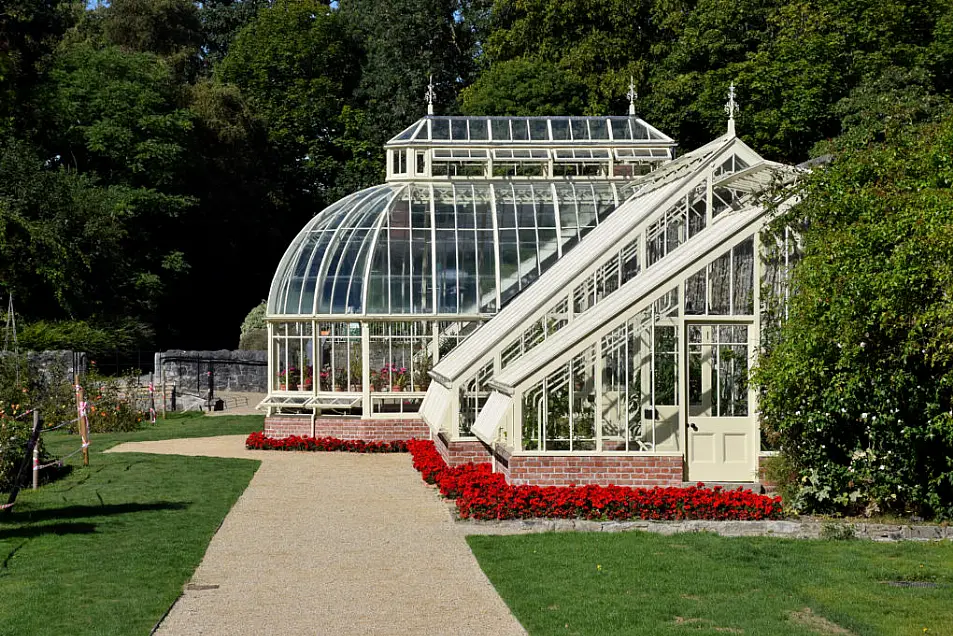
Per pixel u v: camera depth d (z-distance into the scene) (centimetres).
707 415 1738
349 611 1065
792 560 1269
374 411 2578
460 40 5788
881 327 1395
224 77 5912
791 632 985
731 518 1514
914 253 1345
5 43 4119
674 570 1216
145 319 4653
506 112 4572
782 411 1580
